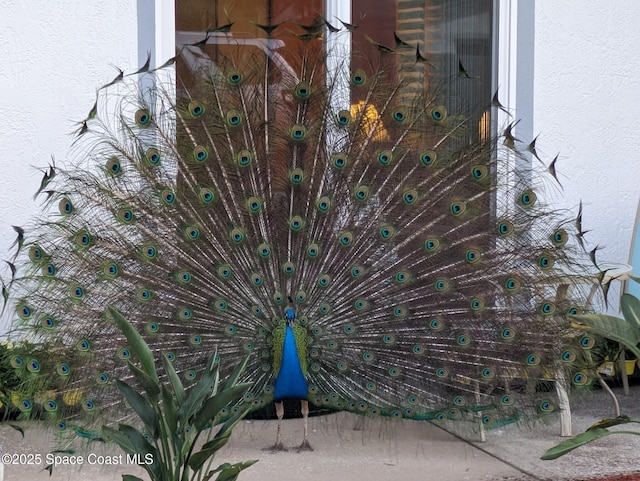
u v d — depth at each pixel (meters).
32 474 3.77
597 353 4.80
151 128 3.97
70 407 3.73
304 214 4.04
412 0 5.07
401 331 4.02
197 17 4.71
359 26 4.99
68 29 4.45
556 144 5.24
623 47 5.32
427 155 4.10
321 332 3.98
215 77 4.10
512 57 5.15
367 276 4.05
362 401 4.02
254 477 3.76
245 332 3.98
